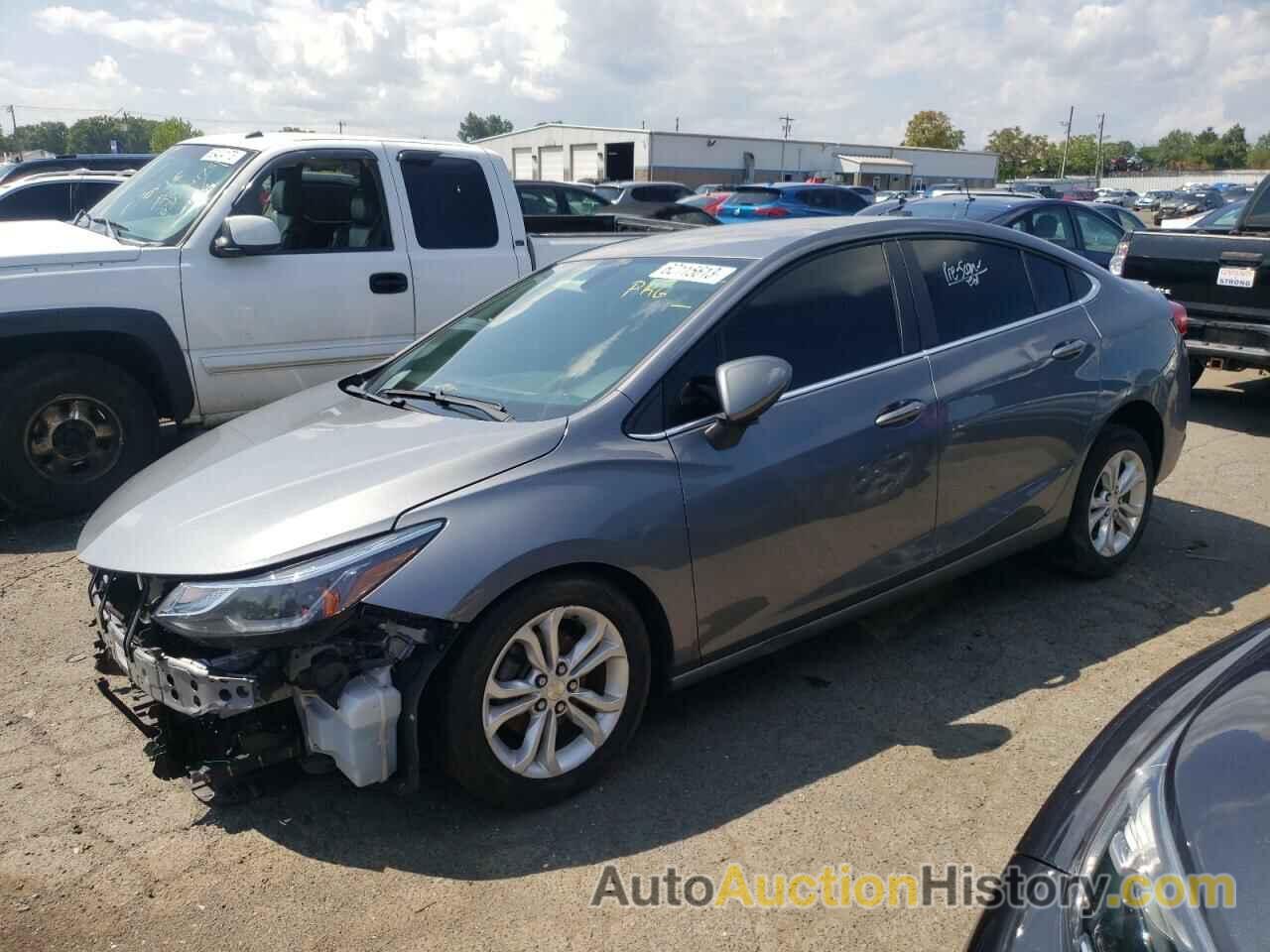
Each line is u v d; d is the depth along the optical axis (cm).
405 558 278
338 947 260
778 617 355
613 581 318
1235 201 1213
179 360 577
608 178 5841
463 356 394
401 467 302
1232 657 236
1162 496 612
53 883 284
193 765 297
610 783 326
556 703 307
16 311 530
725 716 367
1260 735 200
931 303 399
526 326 395
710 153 5938
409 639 281
